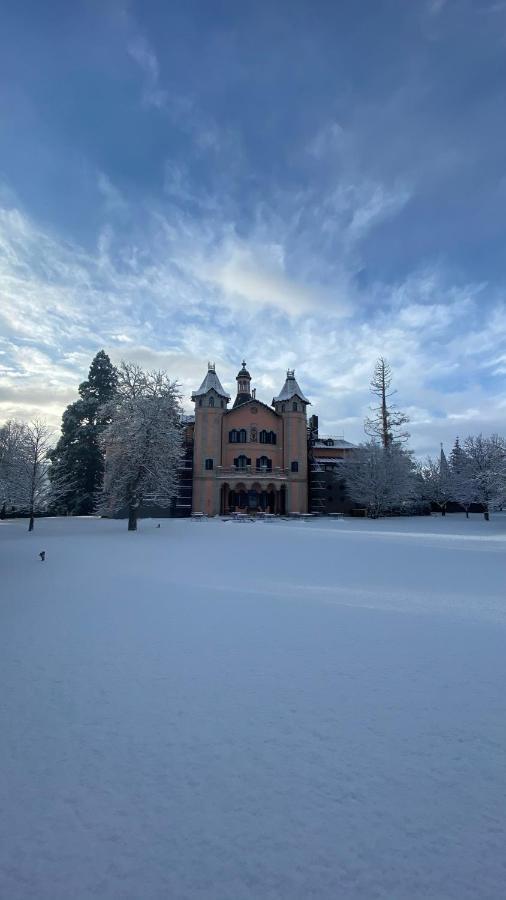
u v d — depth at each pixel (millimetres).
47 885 3070
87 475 62875
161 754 4570
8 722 5238
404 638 8242
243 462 62344
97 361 69250
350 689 6059
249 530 36531
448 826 3588
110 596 11938
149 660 7188
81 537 31359
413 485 62344
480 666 6855
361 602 11180
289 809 3775
